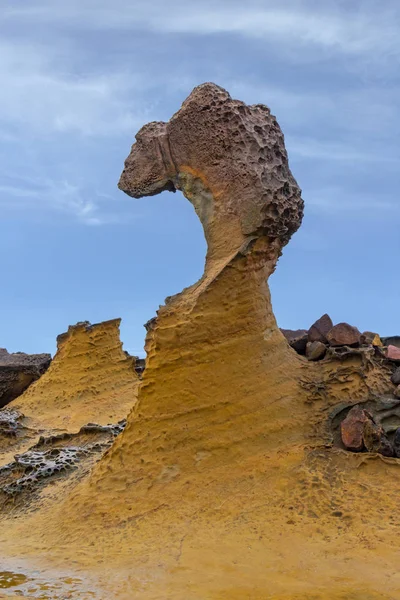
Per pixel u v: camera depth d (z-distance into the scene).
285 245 8.59
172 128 8.79
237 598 4.61
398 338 9.77
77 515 6.98
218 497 6.64
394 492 6.18
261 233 7.97
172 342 7.71
